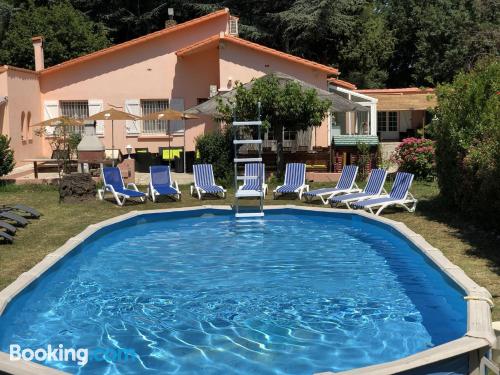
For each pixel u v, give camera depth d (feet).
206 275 33.22
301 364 20.70
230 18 90.84
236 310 26.96
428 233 38.99
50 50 103.09
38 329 24.64
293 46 136.36
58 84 84.07
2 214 42.60
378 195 51.11
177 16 138.72
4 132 72.02
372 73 134.92
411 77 148.77
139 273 33.83
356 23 133.08
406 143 64.80
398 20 146.10
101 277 33.01
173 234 45.44
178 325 25.00
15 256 33.94
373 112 87.97
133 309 27.25
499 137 33.83
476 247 34.27
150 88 85.25
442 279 29.55
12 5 121.70
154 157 85.25
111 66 84.43
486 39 121.70
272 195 60.13
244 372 20.08
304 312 26.50
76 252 36.78
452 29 130.21
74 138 76.33
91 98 84.58
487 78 41.34
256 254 38.34
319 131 82.48
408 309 26.73
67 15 106.73
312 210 51.39
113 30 129.80
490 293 25.08
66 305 27.91
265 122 60.54
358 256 37.42
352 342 22.72
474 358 17.97
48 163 75.66
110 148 83.76
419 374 16.92
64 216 47.88
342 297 28.71
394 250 38.86
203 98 86.07
